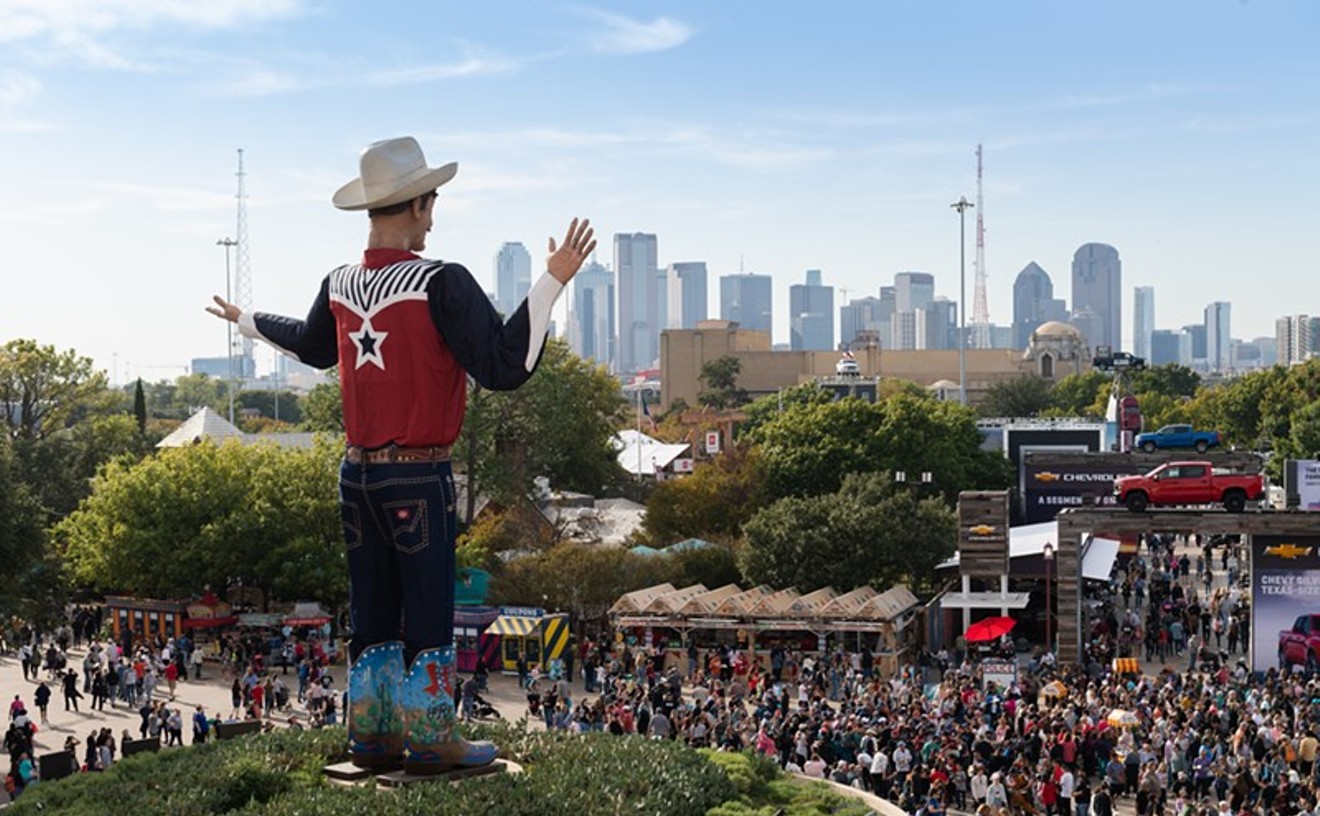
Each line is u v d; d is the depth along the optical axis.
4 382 103.31
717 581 75.19
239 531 68.19
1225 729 42.84
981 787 37.75
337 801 21.05
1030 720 42.53
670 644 64.44
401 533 22.67
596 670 58.75
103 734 41.50
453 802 21.06
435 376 22.39
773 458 95.94
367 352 22.41
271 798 22.08
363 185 22.55
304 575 67.62
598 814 21.20
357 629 23.61
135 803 21.97
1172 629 65.06
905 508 72.94
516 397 88.31
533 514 86.06
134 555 68.81
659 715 42.97
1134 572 83.00
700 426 167.38
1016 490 106.31
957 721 45.25
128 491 70.00
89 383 106.12
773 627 61.00
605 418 115.38
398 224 22.81
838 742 40.56
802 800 25.28
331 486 70.50
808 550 70.44
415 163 22.59
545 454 91.50
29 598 54.16
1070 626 61.91
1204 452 86.44
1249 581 69.69
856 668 57.50
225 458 71.19
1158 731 41.38
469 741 24.52
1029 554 68.88
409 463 22.47
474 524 85.50
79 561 71.00
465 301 22.08
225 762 23.61
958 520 70.06
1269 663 60.38
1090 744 41.28
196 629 68.88
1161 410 183.75
